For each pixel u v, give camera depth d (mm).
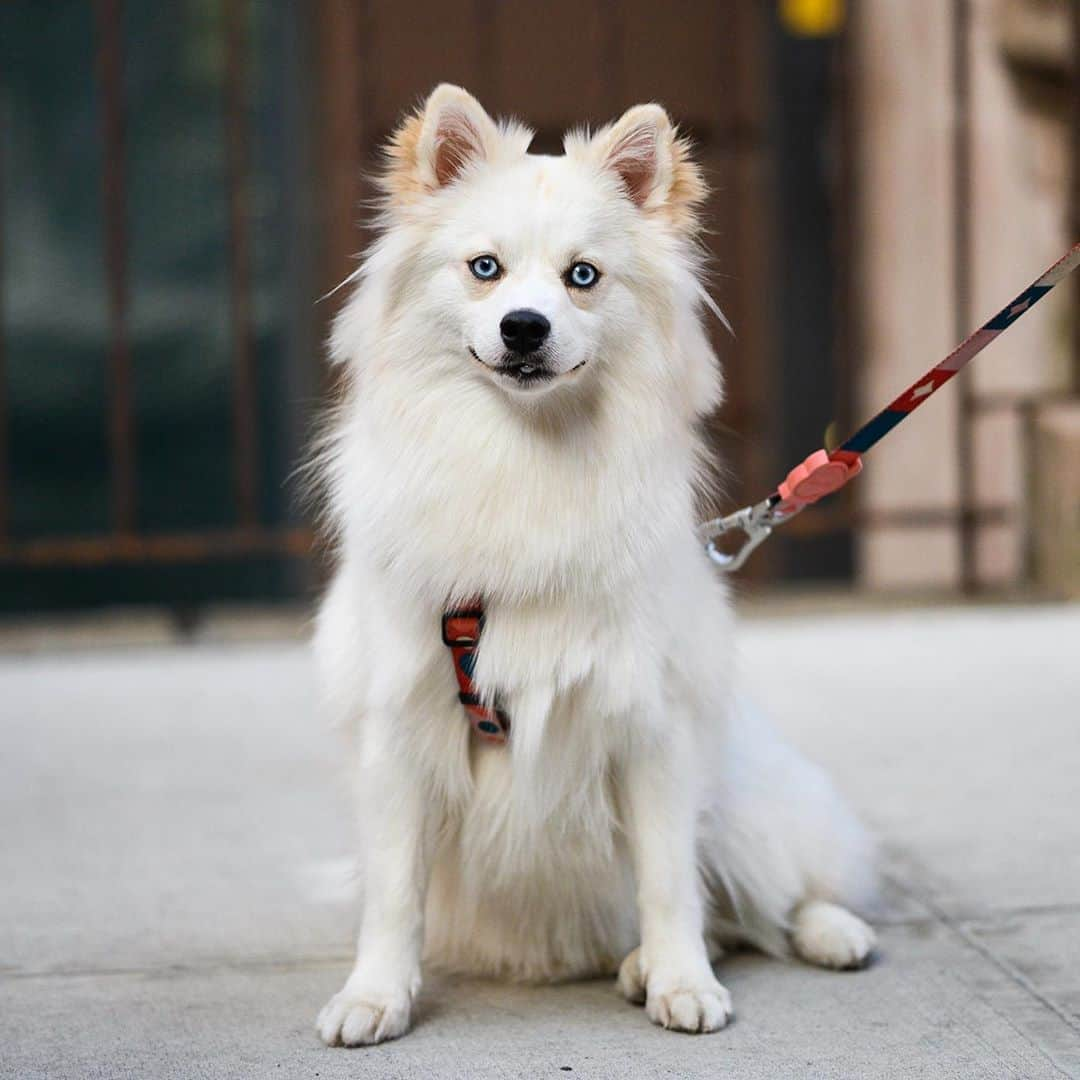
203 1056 2938
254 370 8523
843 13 7523
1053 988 3219
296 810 4594
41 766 5105
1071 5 7746
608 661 2990
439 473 3002
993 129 7844
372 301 3150
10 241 8344
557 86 8211
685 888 3133
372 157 7391
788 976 3338
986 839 4223
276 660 6684
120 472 7016
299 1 8164
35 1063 2914
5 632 7293
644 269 3119
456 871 3320
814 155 8391
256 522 8578
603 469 2998
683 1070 2840
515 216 3037
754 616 7332
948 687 5969
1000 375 7945
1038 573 7695
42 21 8273
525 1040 3002
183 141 8391
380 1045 2986
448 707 3076
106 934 3625
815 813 3492
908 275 8047
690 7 8203
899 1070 2828
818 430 8469
